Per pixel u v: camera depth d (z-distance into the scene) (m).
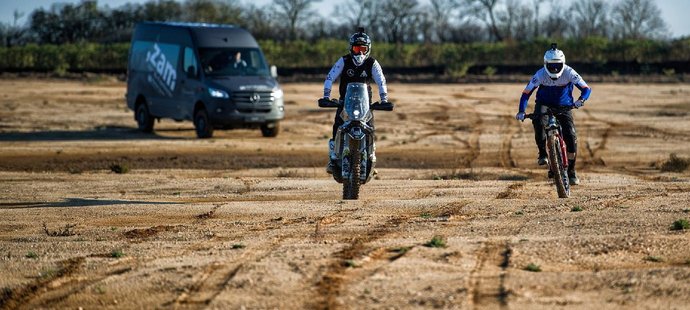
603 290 13.12
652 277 13.59
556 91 23.62
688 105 77.00
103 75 123.31
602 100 81.69
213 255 16.19
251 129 59.41
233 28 57.31
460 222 19.30
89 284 14.43
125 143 51.22
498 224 18.75
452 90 97.94
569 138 23.86
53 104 80.06
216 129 54.53
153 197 27.05
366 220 20.05
